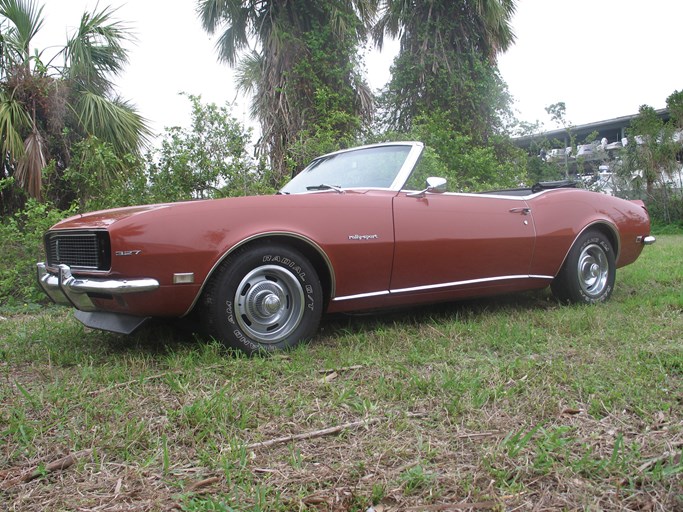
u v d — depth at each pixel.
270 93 11.23
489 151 9.66
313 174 4.21
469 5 12.82
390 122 13.00
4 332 4.09
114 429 2.12
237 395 2.45
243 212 3.07
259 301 3.10
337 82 10.95
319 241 3.24
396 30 13.33
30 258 5.69
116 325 3.15
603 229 4.75
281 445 1.98
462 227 3.83
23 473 1.80
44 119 8.18
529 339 3.29
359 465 1.79
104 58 8.99
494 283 4.04
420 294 3.69
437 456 1.86
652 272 6.04
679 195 14.95
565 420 2.14
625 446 1.90
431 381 2.51
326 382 2.58
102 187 6.83
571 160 16.28
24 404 2.41
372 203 3.49
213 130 6.76
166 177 6.55
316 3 11.09
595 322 3.68
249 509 1.56
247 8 11.35
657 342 3.18
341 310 3.45
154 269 2.86
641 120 15.12
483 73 12.51
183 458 1.90
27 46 8.20
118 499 1.65
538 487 1.66
